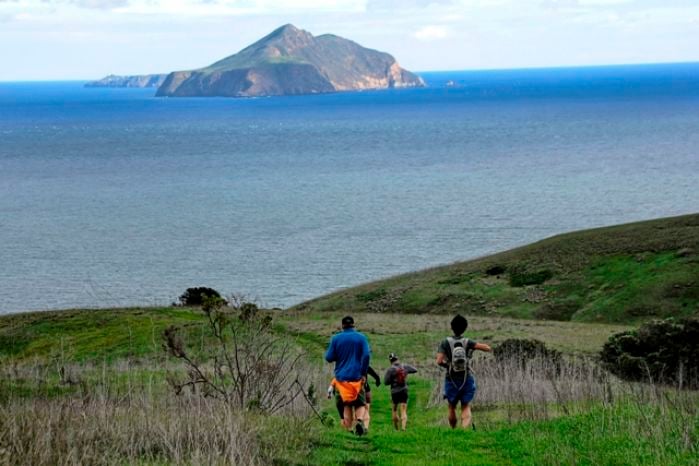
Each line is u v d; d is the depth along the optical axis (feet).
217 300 65.57
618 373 101.60
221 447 43.21
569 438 48.80
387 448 50.01
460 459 46.29
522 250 259.60
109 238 397.60
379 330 161.07
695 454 42.45
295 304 269.85
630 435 47.19
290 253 350.23
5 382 72.13
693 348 98.17
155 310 175.32
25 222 449.89
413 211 451.94
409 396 90.53
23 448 40.01
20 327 158.92
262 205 497.46
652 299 202.08
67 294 290.15
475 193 515.50
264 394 63.46
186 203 515.91
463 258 329.11
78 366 95.04
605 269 225.56
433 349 135.33
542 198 482.28
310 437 50.44
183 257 348.38
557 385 72.84
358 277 305.32
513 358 94.43
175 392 63.00
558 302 214.90
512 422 59.41
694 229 242.58
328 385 81.46
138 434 45.39
